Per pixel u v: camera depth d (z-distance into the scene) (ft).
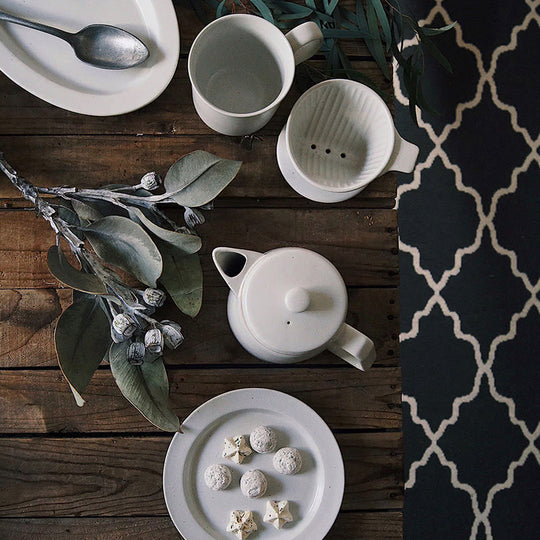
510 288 5.49
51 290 3.04
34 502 2.97
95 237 2.66
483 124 5.55
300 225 3.15
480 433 5.37
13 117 3.05
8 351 3.01
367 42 3.18
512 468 5.38
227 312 3.05
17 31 2.93
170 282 2.83
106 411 3.02
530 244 5.55
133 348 2.67
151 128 3.11
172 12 2.95
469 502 5.31
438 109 5.50
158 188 3.09
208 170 2.72
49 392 3.01
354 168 3.08
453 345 5.40
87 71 2.97
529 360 5.47
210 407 2.95
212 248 3.10
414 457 5.31
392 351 3.15
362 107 2.91
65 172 3.06
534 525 5.35
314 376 3.10
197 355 3.07
